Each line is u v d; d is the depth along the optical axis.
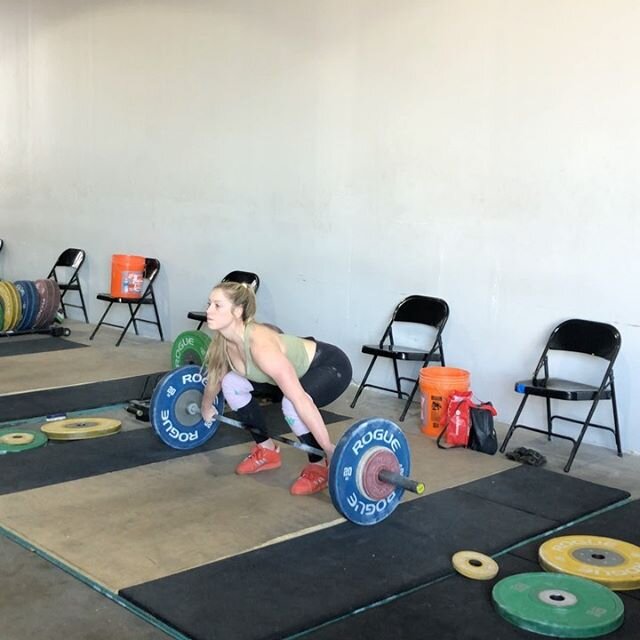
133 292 7.12
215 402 4.27
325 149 5.86
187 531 3.27
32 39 8.28
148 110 7.18
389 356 5.11
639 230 4.36
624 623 2.61
